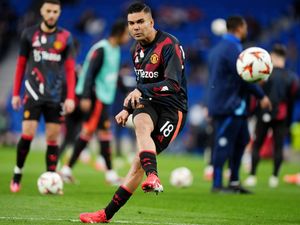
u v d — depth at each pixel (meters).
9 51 109.56
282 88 46.69
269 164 73.12
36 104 34.53
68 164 43.69
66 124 50.38
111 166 44.12
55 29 35.09
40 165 58.78
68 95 35.31
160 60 23.69
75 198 33.22
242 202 34.59
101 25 110.62
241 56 35.78
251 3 117.00
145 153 22.23
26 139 34.69
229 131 38.84
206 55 104.06
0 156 67.69
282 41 107.88
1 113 90.12
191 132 85.19
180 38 109.56
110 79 44.16
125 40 44.28
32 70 34.72
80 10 116.56
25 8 113.31
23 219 24.73
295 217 28.67
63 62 35.38
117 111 64.31
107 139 43.97
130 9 23.50
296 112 90.44
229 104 38.50
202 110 84.75
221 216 28.25
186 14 113.00
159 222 25.25
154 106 23.55
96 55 43.38
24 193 34.59
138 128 22.80
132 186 23.23
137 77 24.52
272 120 47.16
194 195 37.69
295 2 112.44
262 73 35.25
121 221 24.97
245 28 39.19
